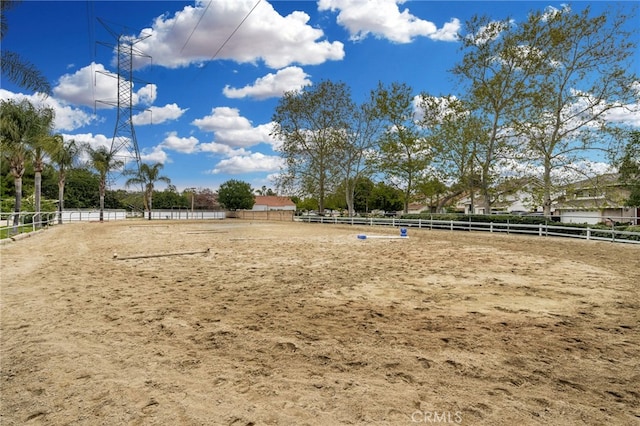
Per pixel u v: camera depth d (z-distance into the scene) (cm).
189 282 832
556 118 2248
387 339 466
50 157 2506
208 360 403
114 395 325
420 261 1149
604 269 986
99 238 1927
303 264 1097
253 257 1251
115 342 458
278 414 295
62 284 799
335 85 3797
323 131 4006
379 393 329
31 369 379
